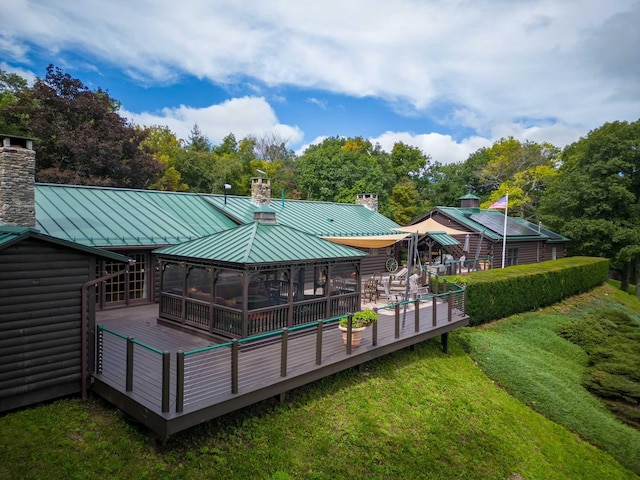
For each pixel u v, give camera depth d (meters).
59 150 26.50
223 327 9.85
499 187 45.59
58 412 7.24
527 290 20.14
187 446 6.60
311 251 11.35
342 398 8.98
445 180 54.25
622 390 13.09
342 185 40.81
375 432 8.16
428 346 13.38
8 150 11.25
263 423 7.48
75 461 6.03
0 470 5.70
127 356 6.82
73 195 15.15
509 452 9.03
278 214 20.25
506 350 14.66
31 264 7.09
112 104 36.88
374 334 10.01
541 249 31.59
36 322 7.18
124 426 6.93
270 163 51.94
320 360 8.46
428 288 17.16
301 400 8.47
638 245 29.72
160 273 11.65
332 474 6.79
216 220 17.50
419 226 15.76
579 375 14.77
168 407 6.02
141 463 6.13
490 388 11.87
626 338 16.69
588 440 10.90
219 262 9.80
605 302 25.44
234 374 6.81
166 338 10.18
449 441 8.70
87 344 7.79
